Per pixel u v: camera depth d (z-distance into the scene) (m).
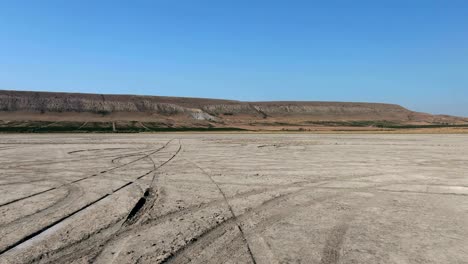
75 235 7.92
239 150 30.53
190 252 6.92
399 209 10.21
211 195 12.05
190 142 42.09
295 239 7.64
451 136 55.97
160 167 19.36
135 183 14.45
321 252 6.90
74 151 29.73
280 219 9.18
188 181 14.84
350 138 51.31
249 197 11.73
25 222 8.92
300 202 11.05
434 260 6.53
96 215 9.58
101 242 7.48
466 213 9.80
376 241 7.53
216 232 8.11
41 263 6.43
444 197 11.82
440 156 25.02
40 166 19.94
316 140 46.22
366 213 9.77
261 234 7.97
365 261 6.48
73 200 11.41
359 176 16.09
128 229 8.37
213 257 6.67
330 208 10.31
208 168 18.88
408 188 13.36
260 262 6.42
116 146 35.53
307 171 17.69
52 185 14.13
